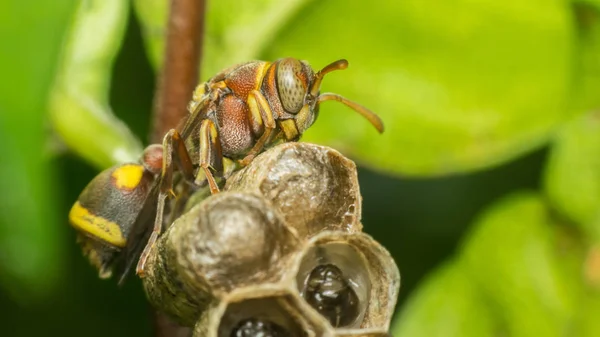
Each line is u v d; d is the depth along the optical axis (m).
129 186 0.10
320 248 0.09
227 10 0.11
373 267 0.09
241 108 0.10
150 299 0.09
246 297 0.09
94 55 0.11
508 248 0.11
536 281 0.11
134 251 0.10
